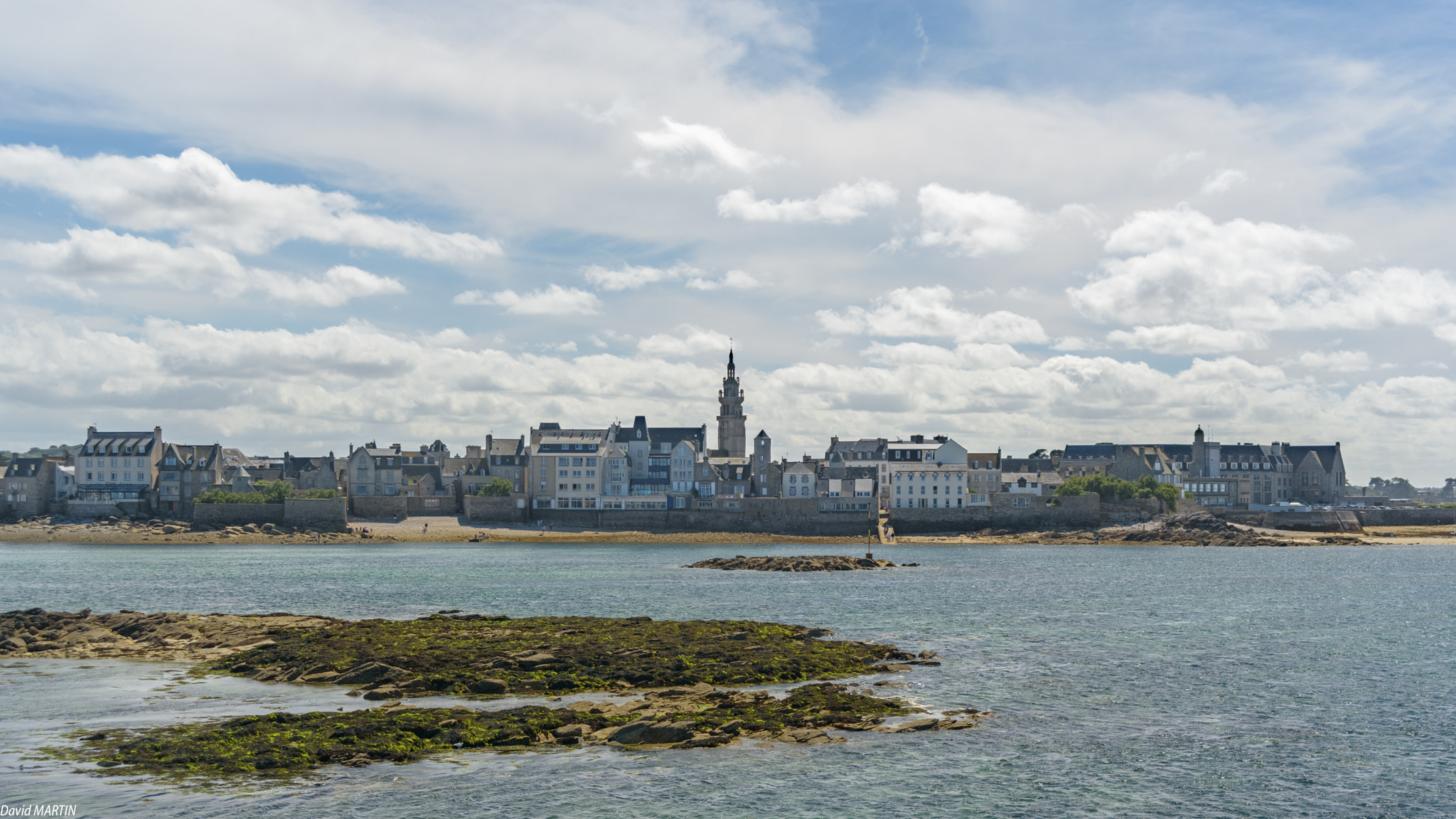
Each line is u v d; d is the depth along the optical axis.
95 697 63.88
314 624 89.69
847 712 61.59
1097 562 194.88
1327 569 176.62
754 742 55.69
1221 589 140.38
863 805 47.06
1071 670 77.38
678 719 57.22
